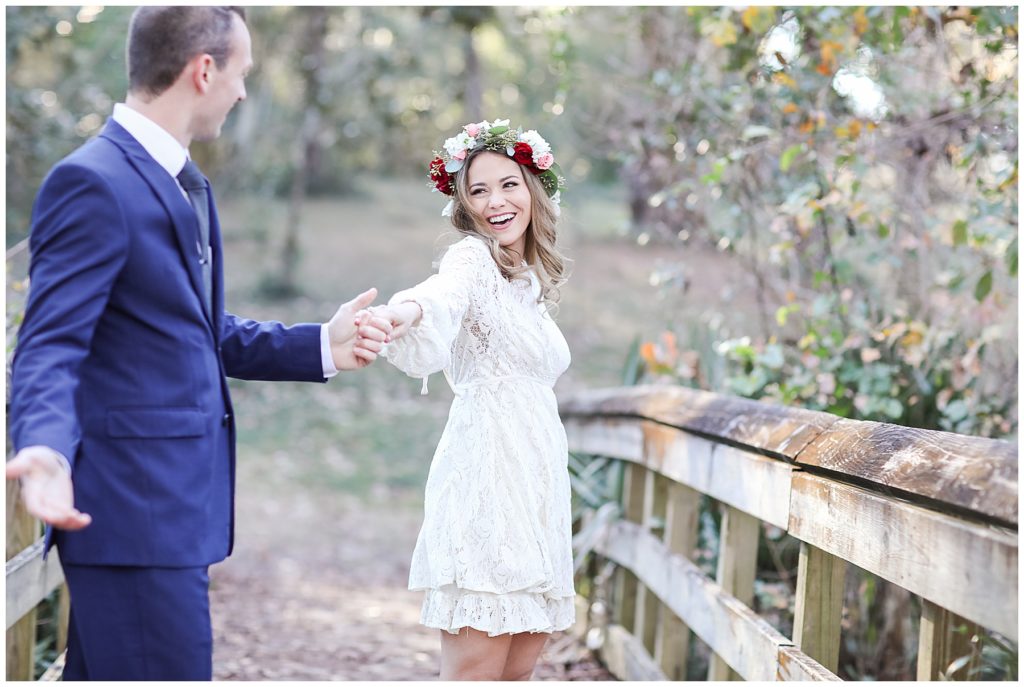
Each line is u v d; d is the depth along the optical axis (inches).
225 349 94.7
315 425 450.9
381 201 792.3
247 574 258.2
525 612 98.6
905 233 173.3
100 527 80.0
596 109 260.5
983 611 70.4
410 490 390.6
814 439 100.1
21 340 76.9
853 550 88.4
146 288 81.4
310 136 583.2
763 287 187.8
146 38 84.3
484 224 107.4
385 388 503.8
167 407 82.0
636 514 171.9
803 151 165.5
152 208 82.0
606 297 569.3
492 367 102.1
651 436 154.7
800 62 172.4
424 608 101.3
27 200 278.7
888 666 144.2
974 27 151.5
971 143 153.5
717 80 197.2
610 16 218.8
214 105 87.0
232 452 89.2
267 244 647.1
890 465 83.2
